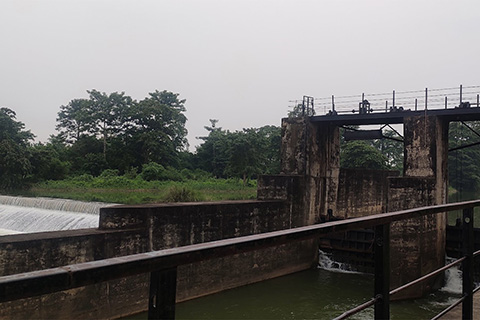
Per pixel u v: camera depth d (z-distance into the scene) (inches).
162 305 48.5
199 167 2105.1
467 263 129.3
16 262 413.7
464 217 130.4
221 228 613.6
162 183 1568.7
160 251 49.6
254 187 1584.6
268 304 550.9
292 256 729.0
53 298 423.8
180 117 2105.1
